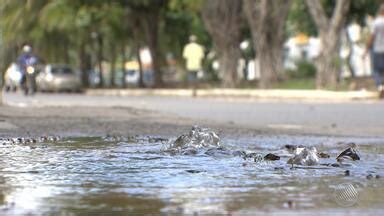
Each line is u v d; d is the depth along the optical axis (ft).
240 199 35.99
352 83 209.56
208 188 39.42
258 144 68.54
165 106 158.71
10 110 110.83
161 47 385.29
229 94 227.81
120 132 80.48
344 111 136.77
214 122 99.30
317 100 192.85
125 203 34.86
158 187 39.70
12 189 39.01
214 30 257.14
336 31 213.25
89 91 317.01
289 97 206.18
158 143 66.49
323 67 214.69
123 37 350.43
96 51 431.02
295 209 33.35
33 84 255.09
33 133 77.51
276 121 111.24
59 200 35.68
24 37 348.38
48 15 314.35
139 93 273.95
